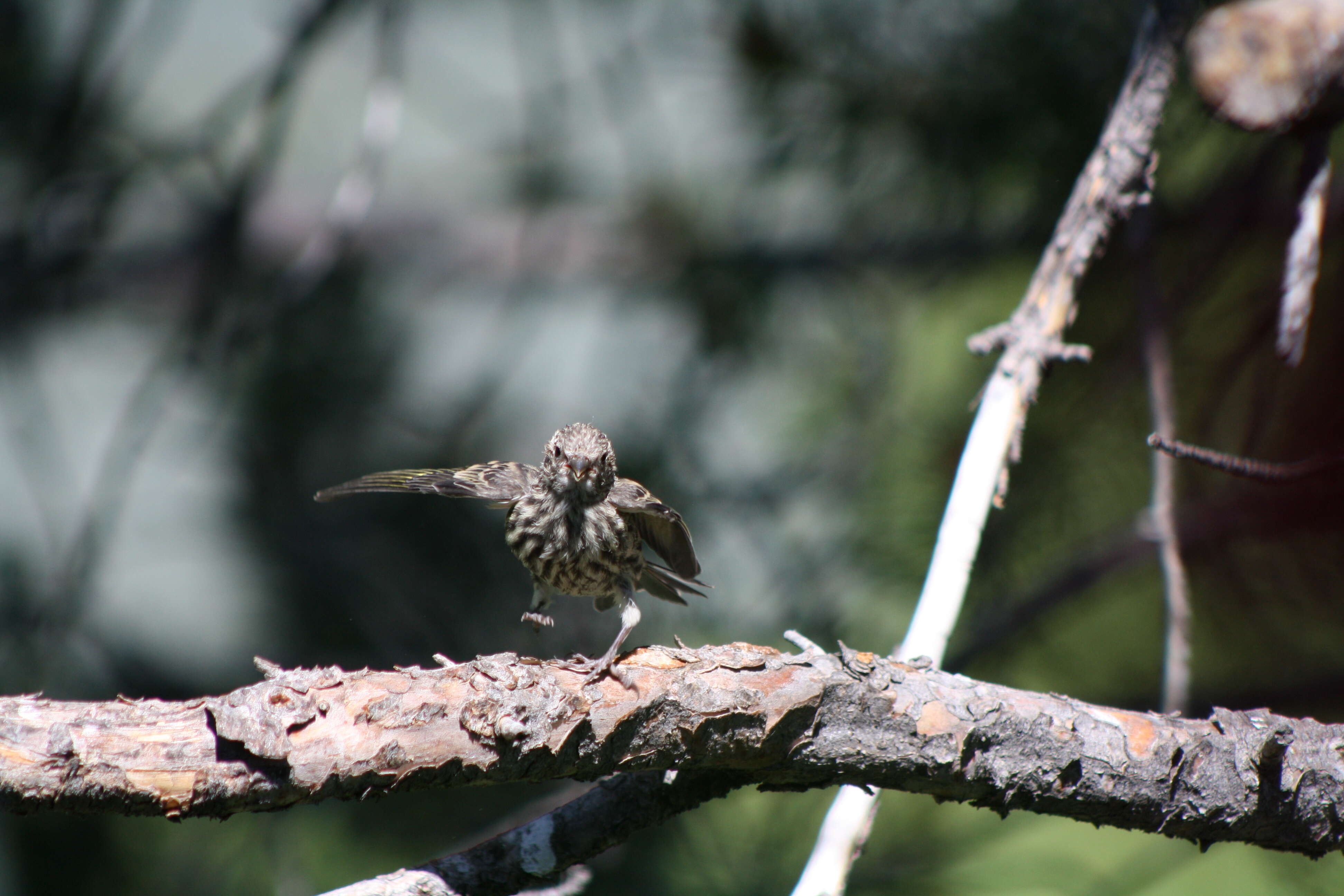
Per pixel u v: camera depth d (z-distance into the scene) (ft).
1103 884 26.43
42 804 13.51
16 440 46.14
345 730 14.69
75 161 44.91
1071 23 27.61
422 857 31.78
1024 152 28.45
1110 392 27.32
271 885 33.14
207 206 44.37
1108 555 26.73
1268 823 17.52
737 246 39.55
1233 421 26.18
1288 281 17.13
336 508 44.47
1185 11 19.72
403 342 49.70
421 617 41.93
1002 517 28.27
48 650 36.68
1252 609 26.91
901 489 30.17
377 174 34.40
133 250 54.80
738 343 38.42
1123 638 29.27
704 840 27.84
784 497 34.24
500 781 15.66
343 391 46.80
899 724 16.57
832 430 32.96
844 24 30.71
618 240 50.11
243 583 44.06
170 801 13.92
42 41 48.01
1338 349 23.58
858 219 31.94
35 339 51.47
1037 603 27.07
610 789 17.19
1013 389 18.74
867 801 16.79
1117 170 19.52
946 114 28.76
